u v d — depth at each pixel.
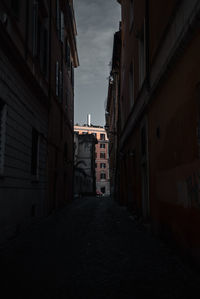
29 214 10.56
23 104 9.98
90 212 16.12
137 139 11.78
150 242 7.08
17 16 9.02
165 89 6.68
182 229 5.35
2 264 5.17
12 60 8.59
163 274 4.47
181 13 5.48
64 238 7.85
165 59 6.82
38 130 12.34
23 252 6.18
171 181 6.12
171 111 6.13
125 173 18.19
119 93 22.16
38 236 8.34
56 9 17.61
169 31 6.39
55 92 16.97
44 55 14.14
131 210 14.33
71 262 5.26
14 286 3.97
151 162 8.41
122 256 5.67
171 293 3.66
